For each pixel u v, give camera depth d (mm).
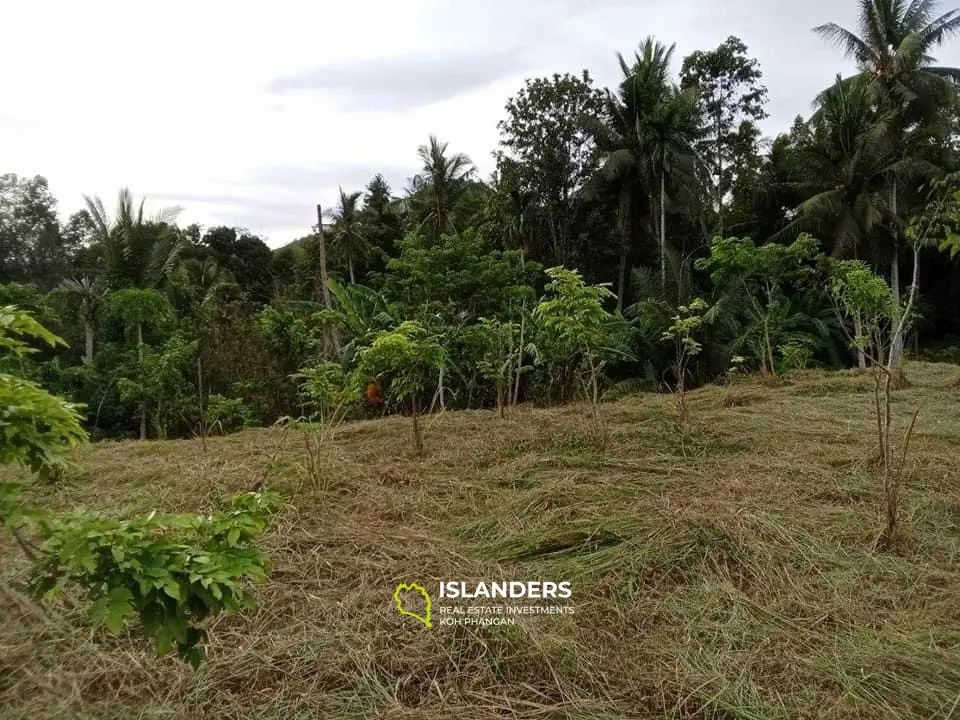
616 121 18688
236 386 11883
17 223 25484
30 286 18172
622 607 3152
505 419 7699
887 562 3551
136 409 13539
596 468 5406
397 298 15992
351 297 13773
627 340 15430
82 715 2428
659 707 2434
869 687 2512
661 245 17750
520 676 2639
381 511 4590
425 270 14039
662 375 15812
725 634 2879
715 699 2434
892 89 17594
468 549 3893
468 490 5023
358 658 2732
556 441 6168
